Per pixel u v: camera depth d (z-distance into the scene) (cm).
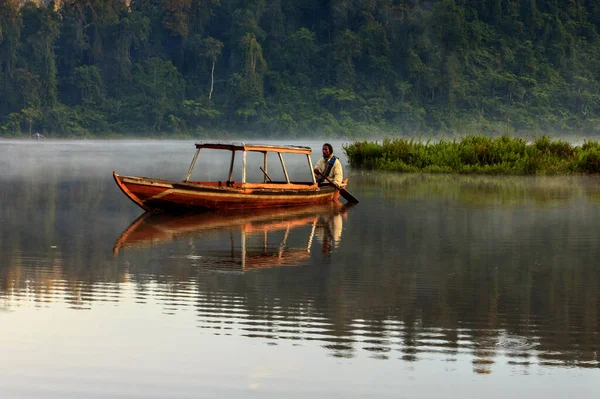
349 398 1897
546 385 1970
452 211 5362
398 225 4669
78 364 2097
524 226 4609
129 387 1953
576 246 3903
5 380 1988
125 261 3450
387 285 2978
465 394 1917
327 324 2447
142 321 2467
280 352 2188
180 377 2012
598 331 2394
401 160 9981
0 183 7569
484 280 3088
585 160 9294
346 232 4381
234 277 3105
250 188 5403
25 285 2955
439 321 2488
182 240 4078
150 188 5003
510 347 2239
